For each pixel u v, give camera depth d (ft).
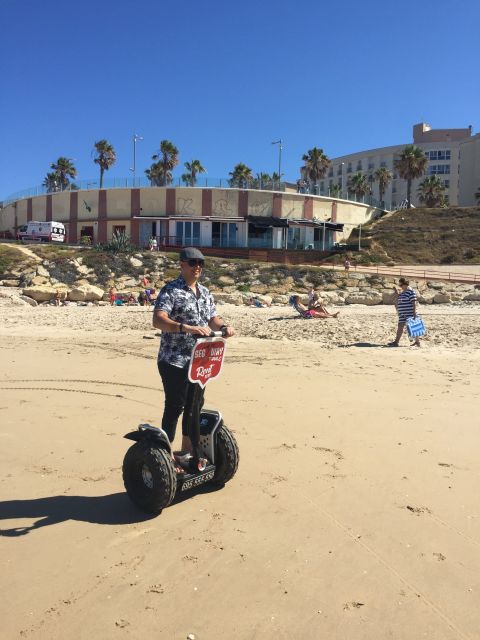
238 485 16.07
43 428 22.03
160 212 176.86
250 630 9.45
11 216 216.13
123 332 54.75
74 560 11.82
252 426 22.25
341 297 108.88
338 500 14.96
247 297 103.91
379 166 365.81
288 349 43.37
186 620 9.73
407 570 11.38
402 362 37.42
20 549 12.32
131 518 13.94
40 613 9.94
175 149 253.85
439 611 10.01
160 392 28.53
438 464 17.85
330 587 10.75
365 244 187.73
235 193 176.65
